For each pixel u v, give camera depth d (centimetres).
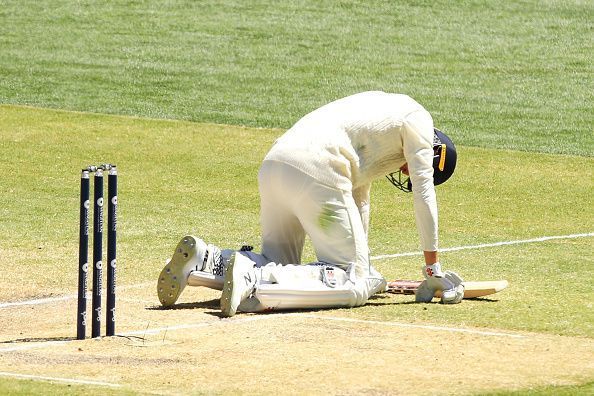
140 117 8300
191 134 7819
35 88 9056
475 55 10050
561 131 8206
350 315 3575
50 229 5316
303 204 3709
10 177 6600
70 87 9112
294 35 10494
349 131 3759
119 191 6319
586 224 5747
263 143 7650
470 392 2678
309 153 3700
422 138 3753
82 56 9912
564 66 9812
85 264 3266
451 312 3616
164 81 9331
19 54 9900
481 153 7469
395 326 3403
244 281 3600
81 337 3278
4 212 5700
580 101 8969
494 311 3625
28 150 7256
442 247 5091
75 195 6209
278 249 3869
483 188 6606
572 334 3300
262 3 11362
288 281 3628
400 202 6231
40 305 3869
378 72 9619
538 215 5969
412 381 2780
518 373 2853
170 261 3725
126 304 3828
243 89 9169
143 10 11131
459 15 11056
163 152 7331
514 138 7994
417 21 10894
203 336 3288
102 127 7912
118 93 9000
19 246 4925
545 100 8975
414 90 9162
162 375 2856
